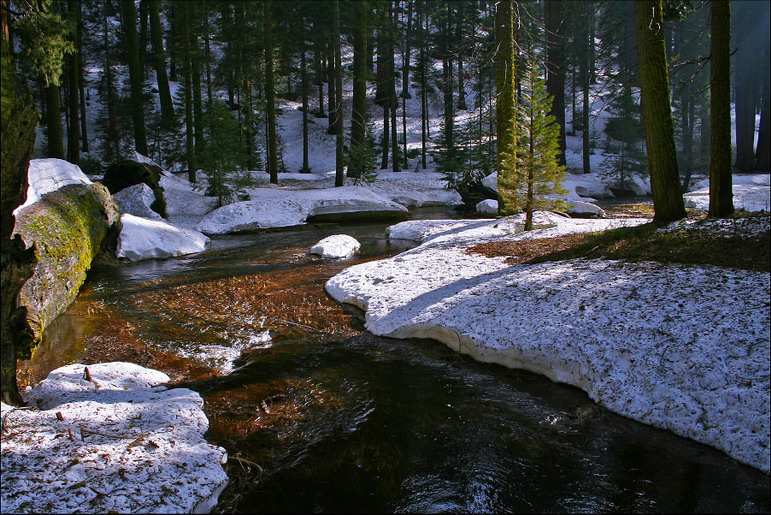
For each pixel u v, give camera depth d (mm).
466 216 20625
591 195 25984
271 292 9414
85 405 4219
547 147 11805
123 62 43594
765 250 6508
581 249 8719
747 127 29891
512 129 12312
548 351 5504
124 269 11523
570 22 22125
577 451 4090
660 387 4590
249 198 20234
